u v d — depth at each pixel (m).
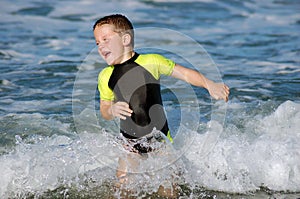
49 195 8.66
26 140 10.44
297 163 9.11
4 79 14.80
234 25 23.42
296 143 9.58
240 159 9.30
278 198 8.55
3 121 11.42
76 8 25.53
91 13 24.62
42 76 15.19
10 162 9.14
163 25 22.72
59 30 21.61
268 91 13.52
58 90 13.86
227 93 9.06
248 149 9.52
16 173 8.96
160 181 8.80
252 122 11.16
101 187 8.84
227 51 18.73
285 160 9.14
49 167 9.16
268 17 25.38
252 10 26.75
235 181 8.99
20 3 26.23
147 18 23.80
